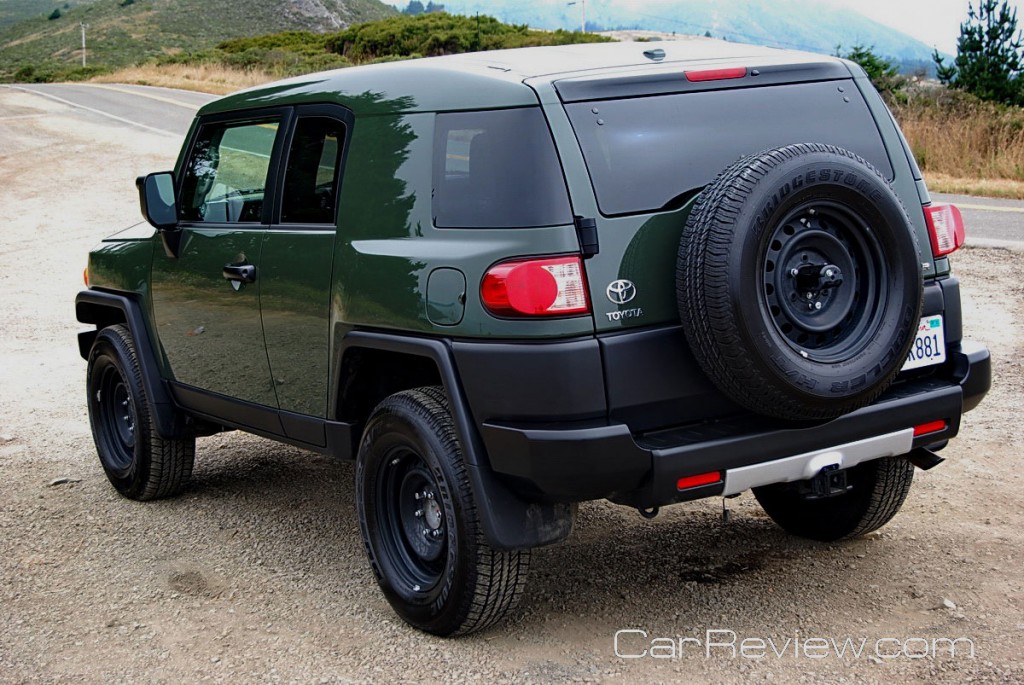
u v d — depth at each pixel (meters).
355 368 3.95
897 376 3.74
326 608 4.09
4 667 3.70
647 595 4.03
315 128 4.19
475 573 3.50
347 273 3.83
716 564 4.30
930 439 3.71
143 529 5.10
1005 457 5.46
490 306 3.27
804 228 3.25
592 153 3.28
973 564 4.15
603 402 3.21
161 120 32.44
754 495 4.68
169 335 5.09
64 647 3.84
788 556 4.35
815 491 3.61
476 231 3.38
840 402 3.27
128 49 191.88
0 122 32.97
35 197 19.12
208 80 54.81
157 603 4.21
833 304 3.33
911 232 3.36
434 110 3.63
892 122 3.84
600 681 3.37
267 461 6.18
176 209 5.00
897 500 4.23
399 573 3.88
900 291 3.35
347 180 3.93
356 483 3.98
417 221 3.59
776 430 3.36
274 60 58.88
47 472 6.08
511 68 3.57
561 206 3.21
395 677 3.47
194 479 5.89
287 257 4.19
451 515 3.51
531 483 3.28
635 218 3.28
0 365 8.83
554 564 4.39
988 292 9.38
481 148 3.42
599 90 3.37
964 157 20.05
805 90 3.70
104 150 25.27
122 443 5.68
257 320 4.42
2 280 12.69
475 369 3.32
